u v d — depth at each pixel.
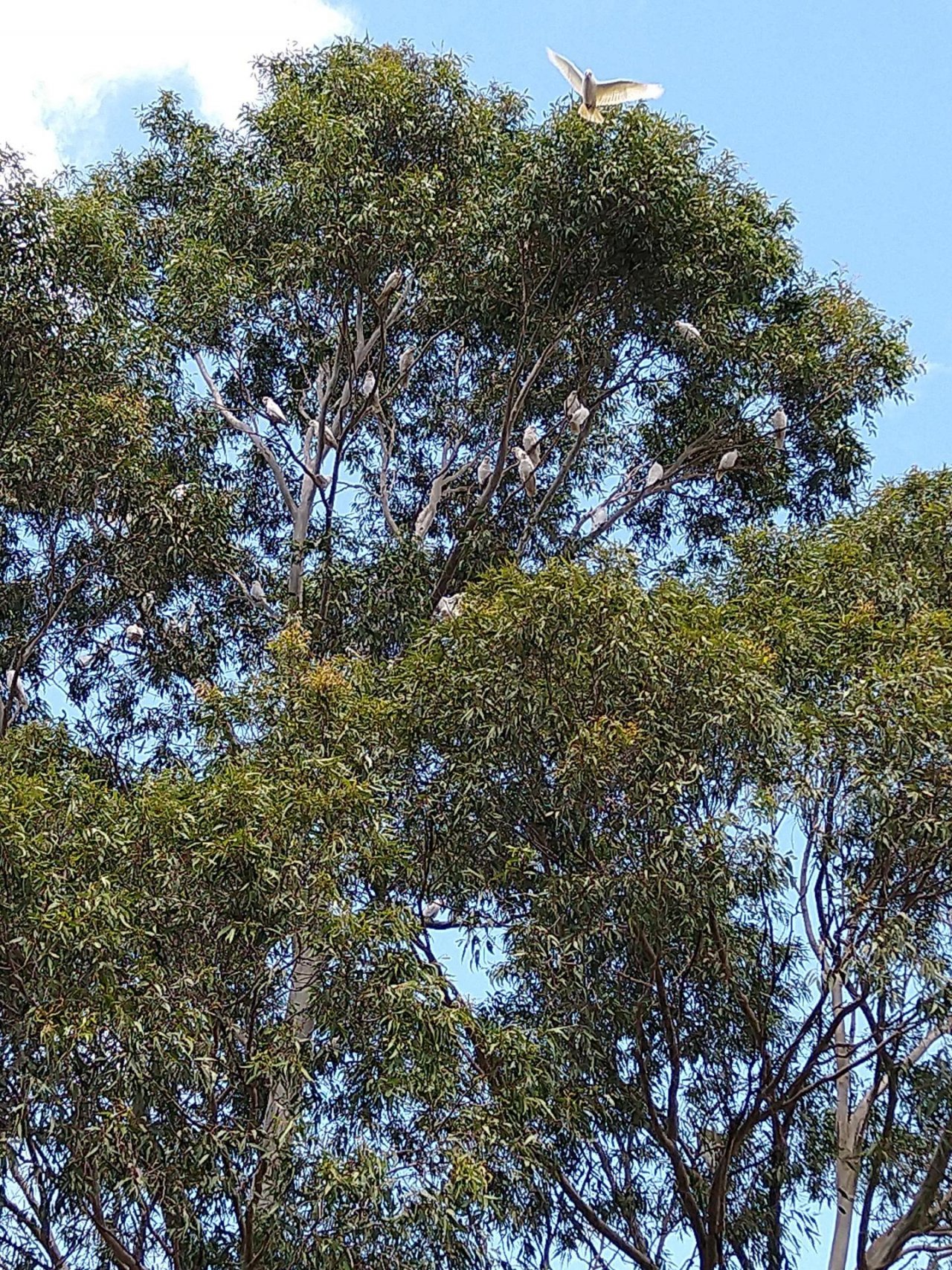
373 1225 12.98
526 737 14.94
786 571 18.02
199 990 13.59
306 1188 13.09
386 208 21.12
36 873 13.16
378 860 14.41
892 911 14.53
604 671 14.64
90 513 18.80
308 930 13.65
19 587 19.73
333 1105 13.78
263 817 13.86
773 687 14.64
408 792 15.56
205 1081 12.93
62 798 14.22
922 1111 15.05
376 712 15.38
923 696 14.27
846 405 22.50
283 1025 13.61
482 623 15.16
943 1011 14.12
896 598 16.88
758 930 15.62
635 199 20.22
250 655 20.58
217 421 22.25
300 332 22.70
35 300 18.42
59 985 13.06
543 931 14.50
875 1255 14.98
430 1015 13.50
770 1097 14.77
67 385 18.44
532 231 20.62
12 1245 13.90
